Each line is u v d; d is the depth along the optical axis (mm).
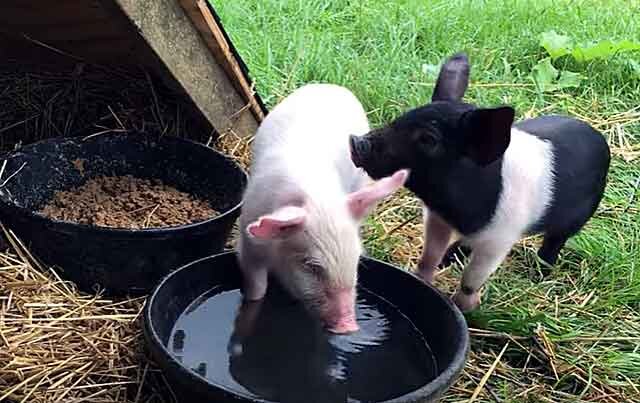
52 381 1110
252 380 1103
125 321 1212
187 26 1424
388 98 1803
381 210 1513
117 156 1466
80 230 1210
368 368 1138
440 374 1040
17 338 1153
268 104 1771
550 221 1336
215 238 1296
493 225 1236
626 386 1238
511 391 1215
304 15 2086
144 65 1557
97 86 1615
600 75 2021
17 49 1593
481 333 1284
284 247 1109
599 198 1402
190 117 1582
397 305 1227
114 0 1265
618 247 1482
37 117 1581
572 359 1264
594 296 1395
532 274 1436
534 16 2234
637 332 1333
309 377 1116
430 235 1311
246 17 2037
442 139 1174
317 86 1413
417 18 2131
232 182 1404
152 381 1136
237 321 1191
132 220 1365
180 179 1472
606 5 2363
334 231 1074
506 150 1212
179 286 1165
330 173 1199
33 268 1261
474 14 2203
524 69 2043
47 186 1407
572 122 1375
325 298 1091
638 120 1872
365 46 2016
